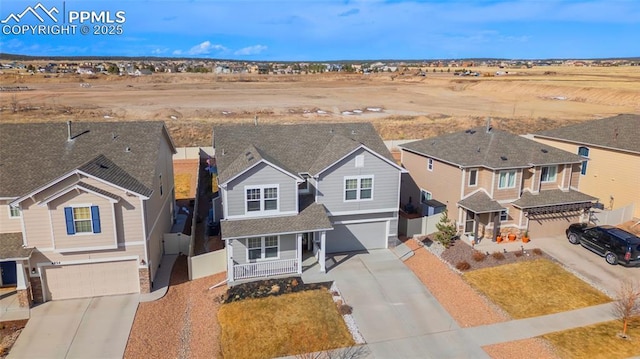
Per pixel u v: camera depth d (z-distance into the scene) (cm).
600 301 2047
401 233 2855
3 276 2123
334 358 1633
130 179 2128
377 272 2320
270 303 2002
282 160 2598
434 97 10962
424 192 3219
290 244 2331
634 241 2380
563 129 3722
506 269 2362
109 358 1650
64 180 1914
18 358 1631
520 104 9775
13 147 2247
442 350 1689
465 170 2744
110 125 2544
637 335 1781
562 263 2433
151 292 2131
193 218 2950
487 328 1838
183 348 1725
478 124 7038
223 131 2788
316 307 1970
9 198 1980
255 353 1669
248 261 2280
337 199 2488
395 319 1894
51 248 1958
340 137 2727
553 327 1845
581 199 2839
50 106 7606
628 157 3086
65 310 1956
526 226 2762
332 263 2425
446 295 2102
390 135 6334
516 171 2759
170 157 2997
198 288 2189
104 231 1977
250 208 2295
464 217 2809
